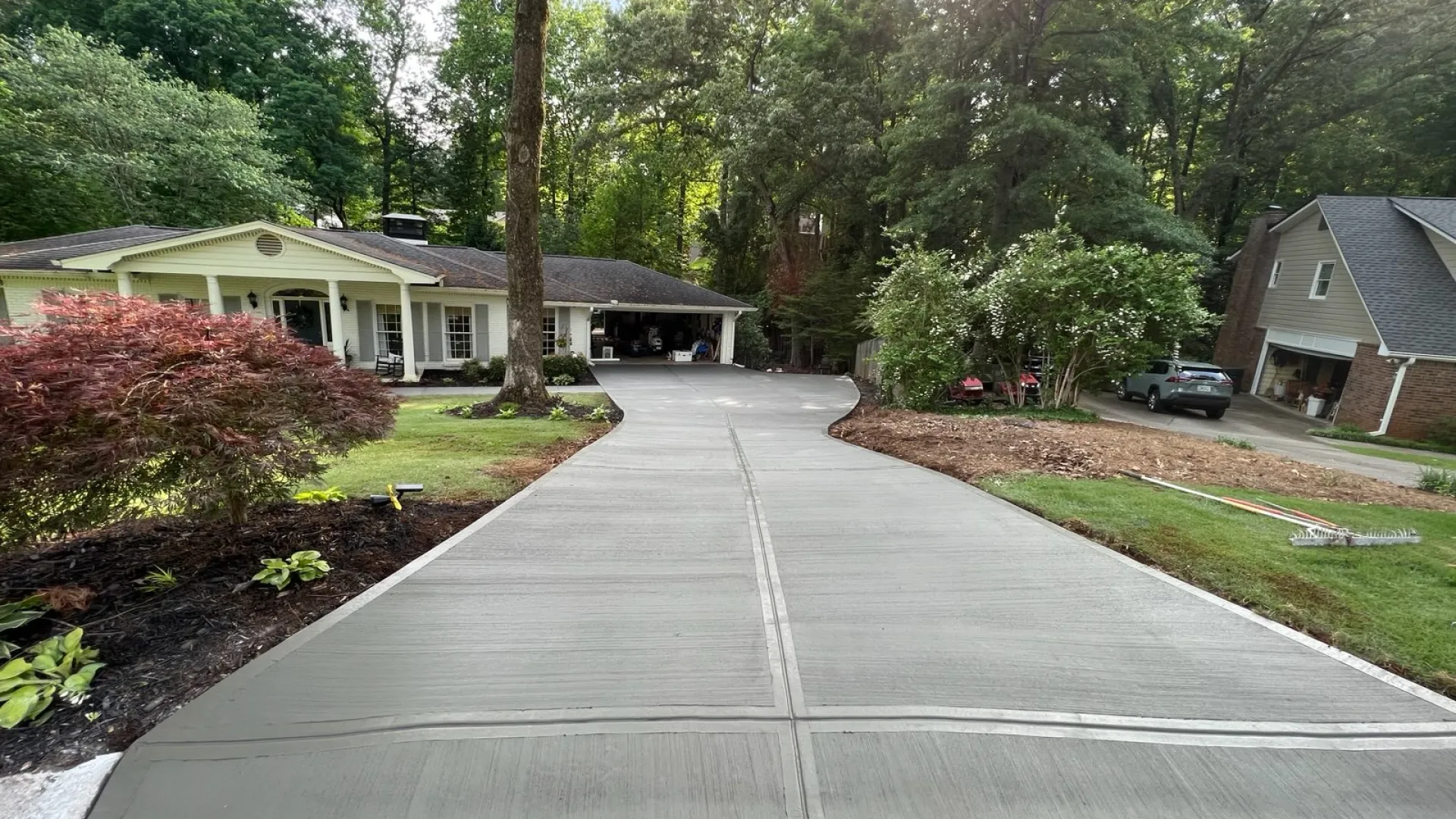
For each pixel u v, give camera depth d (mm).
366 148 31625
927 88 18875
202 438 3078
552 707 2377
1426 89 20000
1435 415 14516
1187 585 3674
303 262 14352
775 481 6008
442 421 9523
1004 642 2961
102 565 3412
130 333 3303
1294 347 19344
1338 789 2047
